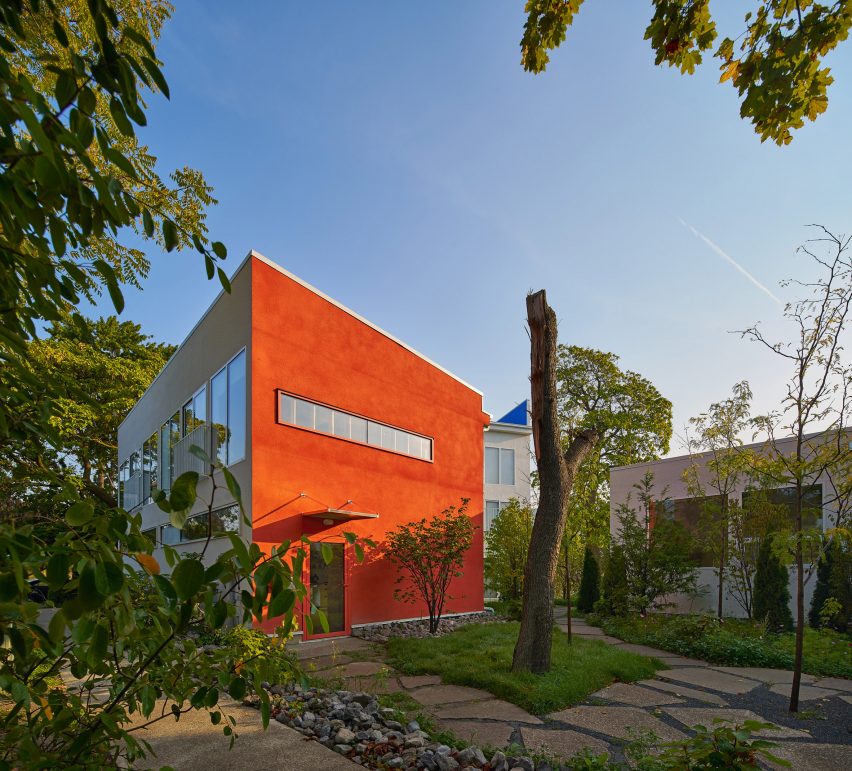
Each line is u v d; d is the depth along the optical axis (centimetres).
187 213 438
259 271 915
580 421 2152
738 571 1148
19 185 104
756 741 201
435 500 1309
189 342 1200
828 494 975
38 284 130
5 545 104
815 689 641
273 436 902
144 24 469
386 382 1190
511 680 578
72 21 324
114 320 2281
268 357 911
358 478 1080
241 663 171
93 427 1736
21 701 125
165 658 174
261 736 426
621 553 1270
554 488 671
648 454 2180
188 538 1077
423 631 1060
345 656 784
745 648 799
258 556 134
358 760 386
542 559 650
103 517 118
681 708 541
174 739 418
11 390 138
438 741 428
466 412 1483
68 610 101
